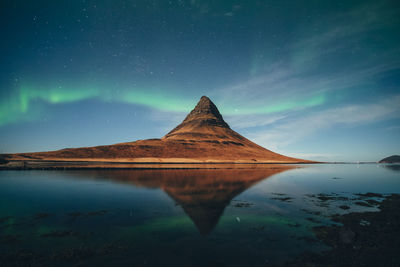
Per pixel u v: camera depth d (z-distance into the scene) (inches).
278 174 1606.8
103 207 514.9
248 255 267.0
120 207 516.1
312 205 566.3
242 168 2327.8
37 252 268.5
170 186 871.7
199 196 666.2
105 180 1050.7
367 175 1699.1
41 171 1533.0
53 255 260.5
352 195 736.3
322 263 248.7
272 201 610.5
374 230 365.7
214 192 742.5
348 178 1401.3
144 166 2299.5
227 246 293.7
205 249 283.1
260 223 402.3
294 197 681.6
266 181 1121.4
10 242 299.6
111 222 397.1
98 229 358.9
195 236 331.0
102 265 237.8
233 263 245.8
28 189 770.8
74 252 269.3
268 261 251.4
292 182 1106.1
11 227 364.8
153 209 498.6
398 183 1119.0
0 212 462.3
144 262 245.4
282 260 254.4
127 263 243.1
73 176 1222.3
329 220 427.8
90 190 756.0
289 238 326.6
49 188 794.2
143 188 809.5
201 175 1401.3
